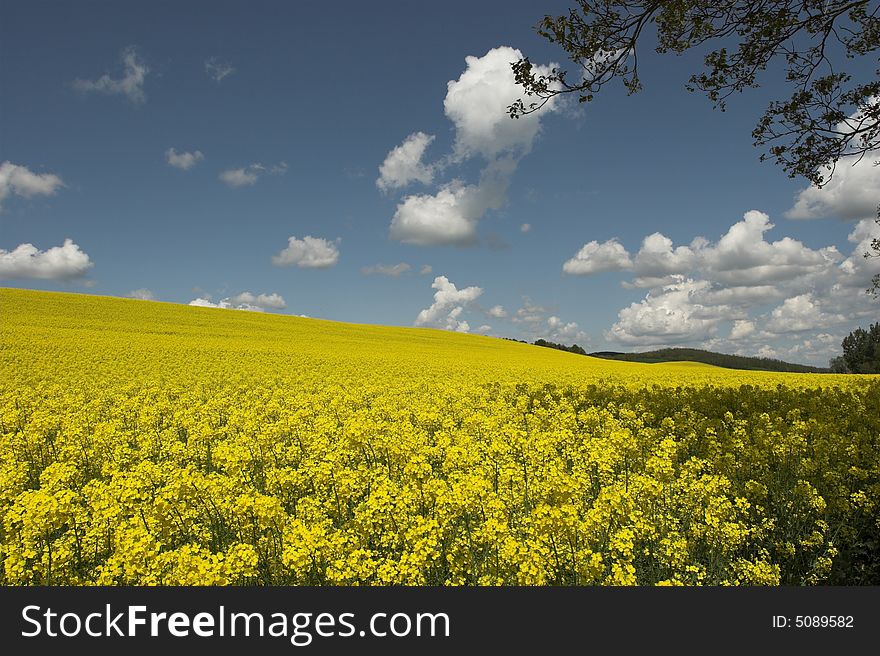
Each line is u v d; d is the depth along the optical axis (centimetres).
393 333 6944
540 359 5200
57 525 623
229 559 540
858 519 780
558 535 603
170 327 4909
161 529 664
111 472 888
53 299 5681
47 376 2278
